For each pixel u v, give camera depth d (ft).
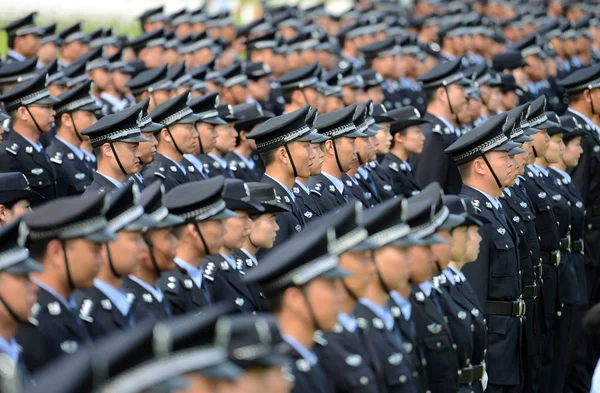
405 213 51.34
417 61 157.99
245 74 132.46
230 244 62.59
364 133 85.92
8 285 44.78
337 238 46.93
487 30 181.47
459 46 179.83
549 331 86.38
